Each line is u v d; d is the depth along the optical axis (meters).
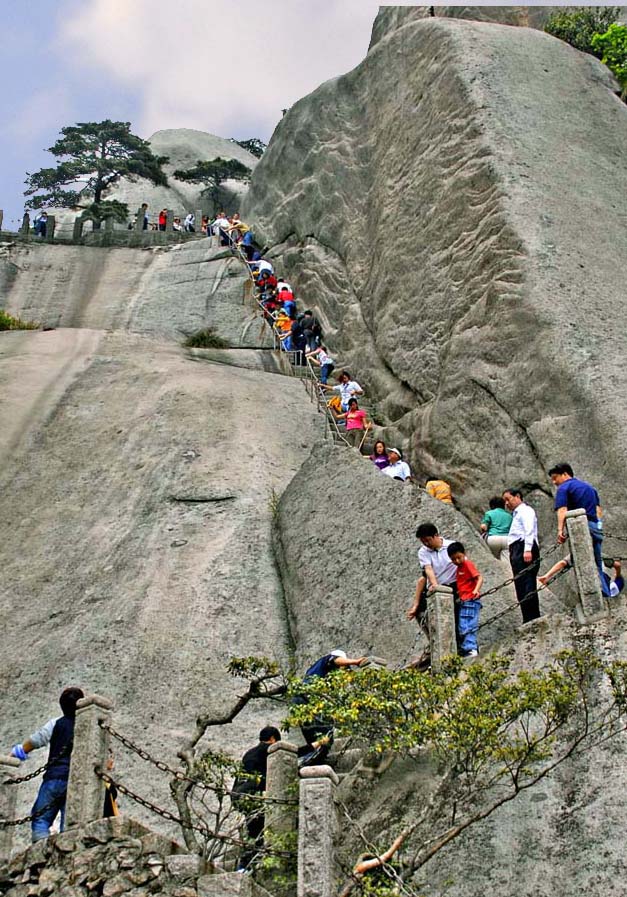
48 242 38.31
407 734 11.67
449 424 21.58
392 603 17.02
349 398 24.98
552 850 11.67
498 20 32.94
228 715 13.44
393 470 21.45
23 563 20.12
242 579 18.83
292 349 29.94
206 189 52.00
